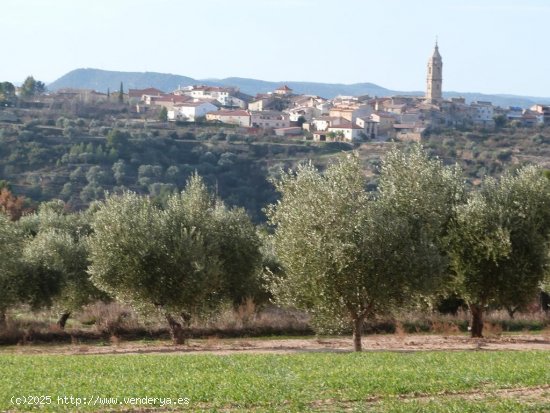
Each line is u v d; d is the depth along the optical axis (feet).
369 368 161.07
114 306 297.12
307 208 199.93
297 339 265.13
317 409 119.24
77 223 341.62
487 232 231.50
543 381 140.87
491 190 240.94
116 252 234.17
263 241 302.66
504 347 228.02
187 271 236.43
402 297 203.00
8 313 290.56
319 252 195.00
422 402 124.06
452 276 239.50
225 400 125.29
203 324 276.62
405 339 254.47
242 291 285.02
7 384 141.18
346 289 199.21
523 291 238.27
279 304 223.51
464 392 133.18
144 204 244.22
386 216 203.00
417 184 218.59
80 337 264.93
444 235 235.61
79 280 288.10
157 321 271.90
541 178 240.53
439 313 301.02
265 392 131.13
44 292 271.90
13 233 267.39
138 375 154.61
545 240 237.45
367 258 195.31
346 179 203.51
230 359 183.42
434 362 172.65
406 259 197.88
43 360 184.85
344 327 209.46
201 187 260.42
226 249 277.64
